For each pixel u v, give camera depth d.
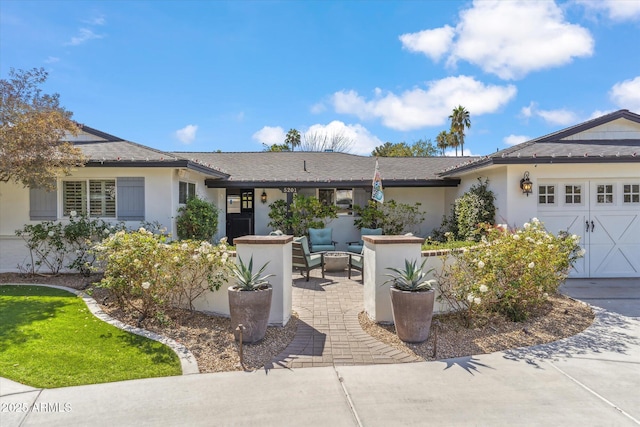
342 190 14.45
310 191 14.50
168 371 4.17
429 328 5.18
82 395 3.63
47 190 9.10
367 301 6.34
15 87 7.95
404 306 5.00
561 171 9.16
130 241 5.97
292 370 4.27
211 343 4.99
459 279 5.69
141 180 9.64
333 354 4.73
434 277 6.14
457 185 12.96
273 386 3.87
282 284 5.79
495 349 4.87
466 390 3.77
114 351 4.65
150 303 5.79
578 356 4.63
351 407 3.46
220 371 4.23
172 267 5.91
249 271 5.31
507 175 9.22
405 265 5.68
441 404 3.50
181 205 10.56
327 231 12.83
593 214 9.26
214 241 12.37
